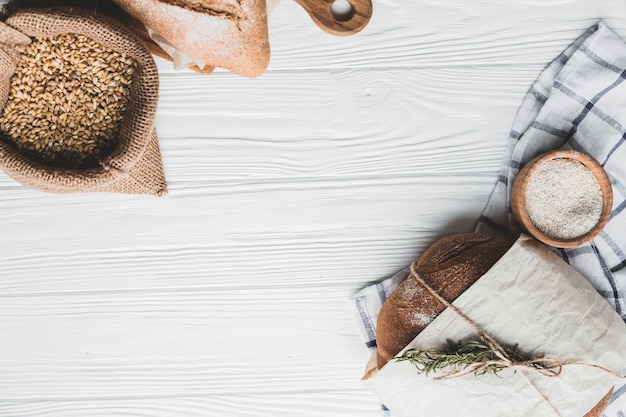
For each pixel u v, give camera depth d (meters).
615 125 0.84
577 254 0.85
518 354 0.78
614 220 0.85
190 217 0.88
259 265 0.89
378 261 0.89
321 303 0.90
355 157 0.87
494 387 0.79
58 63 0.81
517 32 0.85
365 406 0.91
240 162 0.87
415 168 0.87
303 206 0.88
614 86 0.83
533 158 0.84
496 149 0.87
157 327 0.90
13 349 0.90
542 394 0.78
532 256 0.79
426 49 0.85
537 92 0.86
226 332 0.90
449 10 0.85
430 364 0.78
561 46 0.85
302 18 0.84
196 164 0.87
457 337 0.78
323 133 0.87
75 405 0.91
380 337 0.82
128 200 0.88
